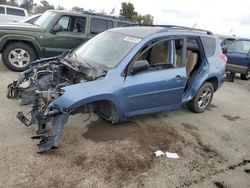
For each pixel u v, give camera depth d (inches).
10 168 140.2
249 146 201.8
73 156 157.2
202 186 146.6
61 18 332.8
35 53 325.4
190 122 230.5
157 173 152.3
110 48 200.4
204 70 243.3
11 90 206.1
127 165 155.6
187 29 234.8
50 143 155.9
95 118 207.9
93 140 177.3
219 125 234.1
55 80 186.4
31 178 135.3
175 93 211.5
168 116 236.2
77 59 201.5
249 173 165.3
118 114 183.6
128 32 211.9
